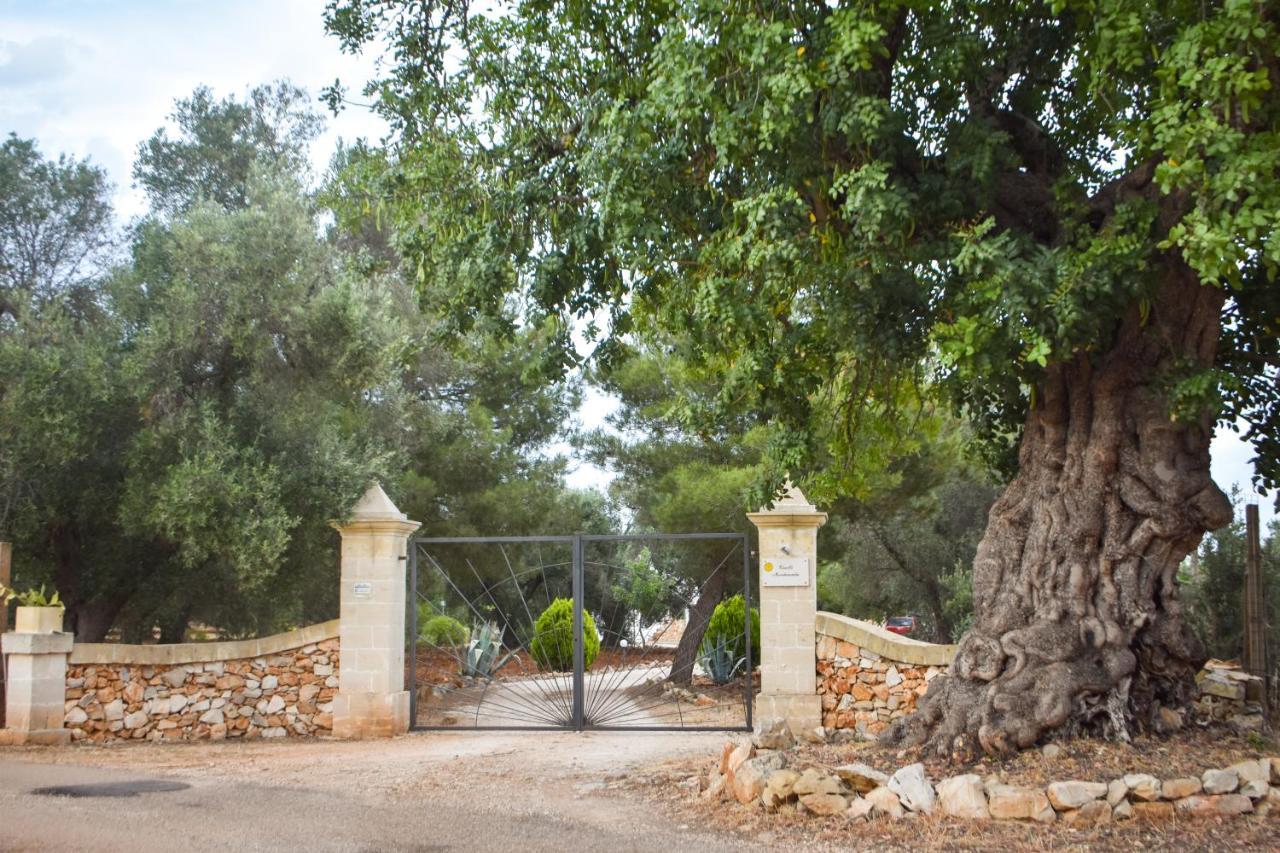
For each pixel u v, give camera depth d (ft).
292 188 53.52
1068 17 26.71
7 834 22.15
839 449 34.01
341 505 47.21
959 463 67.77
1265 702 30.19
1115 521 25.66
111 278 51.19
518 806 26.13
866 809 23.04
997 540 27.20
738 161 25.11
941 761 24.45
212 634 63.82
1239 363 29.71
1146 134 20.95
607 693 47.50
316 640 42.19
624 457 64.18
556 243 30.32
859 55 22.82
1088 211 24.52
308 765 33.32
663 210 27.35
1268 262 24.98
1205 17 20.35
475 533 68.23
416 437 67.82
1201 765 23.04
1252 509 33.37
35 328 46.73
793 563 40.57
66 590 49.67
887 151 24.63
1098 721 24.64
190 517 43.11
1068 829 21.39
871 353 28.40
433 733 42.24
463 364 72.18
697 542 60.59
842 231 25.75
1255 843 20.40
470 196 30.58
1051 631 25.21
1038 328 21.59
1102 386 25.76
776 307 29.12
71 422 44.27
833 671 40.37
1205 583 45.34
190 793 27.86
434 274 31.24
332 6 30.99
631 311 33.65
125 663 41.37
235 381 50.29
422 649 66.95
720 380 39.11
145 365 45.75
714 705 50.85
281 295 48.91
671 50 24.25
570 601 63.77
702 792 27.02
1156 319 25.03
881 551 76.13
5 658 40.40
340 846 21.74
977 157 23.99
